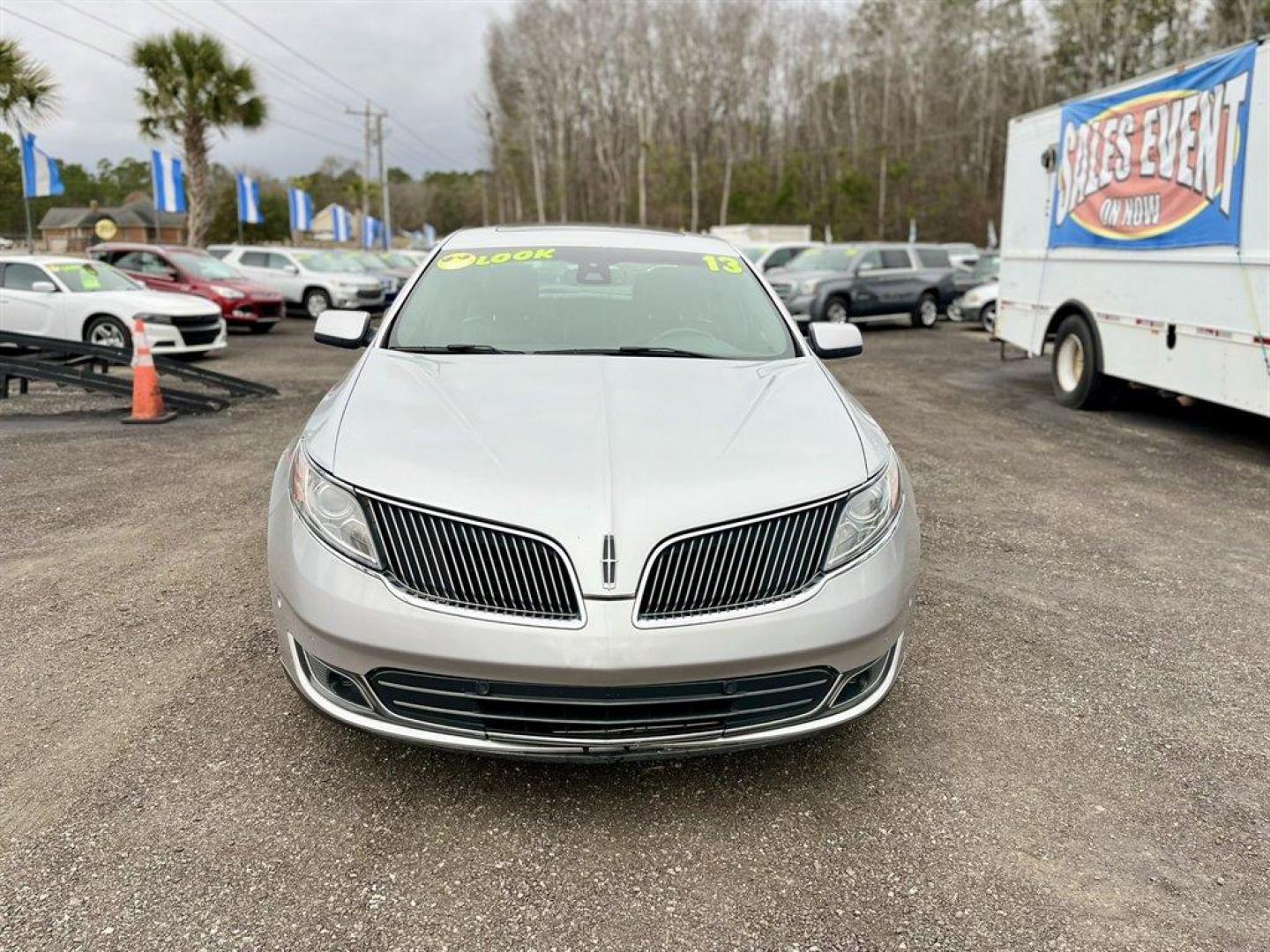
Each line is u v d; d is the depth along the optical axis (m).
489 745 2.55
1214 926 2.35
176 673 3.57
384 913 2.34
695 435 2.89
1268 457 7.73
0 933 2.23
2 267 12.95
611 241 4.58
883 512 2.87
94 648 3.79
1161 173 8.20
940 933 2.31
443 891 2.42
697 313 4.02
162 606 4.23
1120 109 8.77
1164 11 60.25
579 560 2.48
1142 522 5.82
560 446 2.77
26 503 5.86
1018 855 2.61
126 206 73.25
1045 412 9.78
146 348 8.67
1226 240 7.39
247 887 2.41
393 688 2.57
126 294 13.05
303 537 2.72
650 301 4.06
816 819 2.75
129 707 3.31
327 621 2.58
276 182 84.06
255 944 2.22
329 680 2.69
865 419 3.38
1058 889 2.48
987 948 2.27
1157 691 3.60
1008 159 11.24
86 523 5.47
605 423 2.92
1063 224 9.91
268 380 11.91
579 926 2.31
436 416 2.95
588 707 2.50
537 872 2.50
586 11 78.62
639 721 2.54
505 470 2.64
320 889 2.41
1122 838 2.70
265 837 2.61
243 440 7.92
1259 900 2.45
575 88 81.38
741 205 62.00
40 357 11.93
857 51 74.19
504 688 2.50
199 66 26.25
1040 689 3.59
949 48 70.62
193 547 5.05
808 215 57.97
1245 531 5.68
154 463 7.01
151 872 2.46
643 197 69.75
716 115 77.00
